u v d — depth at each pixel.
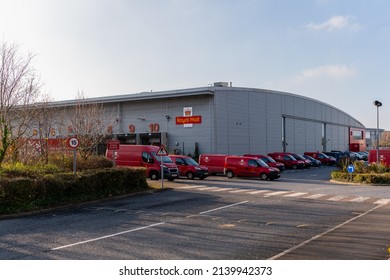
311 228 11.52
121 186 19.25
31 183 14.82
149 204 16.59
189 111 45.09
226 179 30.95
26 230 11.40
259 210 14.98
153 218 13.30
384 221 12.49
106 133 41.31
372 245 9.09
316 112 68.31
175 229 11.43
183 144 45.31
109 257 8.41
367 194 20.45
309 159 52.12
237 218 13.24
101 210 15.07
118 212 14.59
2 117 18.92
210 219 13.05
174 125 45.91
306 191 21.84
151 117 47.38
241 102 47.94
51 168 19.41
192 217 13.46
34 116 23.52
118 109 49.28
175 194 20.11
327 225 11.99
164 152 22.47
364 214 14.01
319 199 18.31
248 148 48.84
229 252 8.77
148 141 47.69
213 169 34.22
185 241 9.90
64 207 15.35
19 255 8.64
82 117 33.94
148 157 28.92
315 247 8.91
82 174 17.31
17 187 14.31
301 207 15.77
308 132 65.12
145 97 46.28
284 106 57.41
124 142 48.94
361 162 33.28
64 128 38.53
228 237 10.34
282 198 18.62
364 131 94.94
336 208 15.52
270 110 53.75
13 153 21.17
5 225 12.19
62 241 9.97
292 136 59.66
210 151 43.72
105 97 48.81
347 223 12.14
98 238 10.30
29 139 23.84
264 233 10.83
